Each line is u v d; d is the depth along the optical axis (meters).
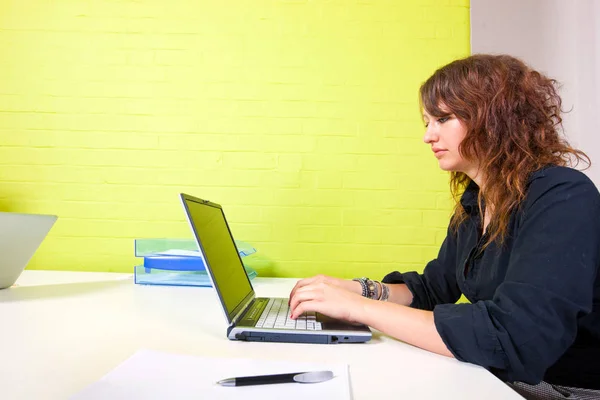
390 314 0.83
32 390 0.58
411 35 2.20
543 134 0.93
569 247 0.75
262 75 2.19
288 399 0.55
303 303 0.89
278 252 2.17
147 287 1.48
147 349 0.74
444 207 2.18
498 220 0.92
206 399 0.54
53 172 2.14
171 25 2.19
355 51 2.20
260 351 0.79
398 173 2.19
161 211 2.16
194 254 1.53
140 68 2.18
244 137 2.18
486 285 0.94
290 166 2.18
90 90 2.16
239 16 2.19
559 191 0.81
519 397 0.60
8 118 2.14
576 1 2.07
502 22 2.12
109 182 2.15
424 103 1.05
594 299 0.89
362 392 0.61
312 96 2.19
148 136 2.16
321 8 2.20
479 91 0.94
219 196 2.17
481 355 0.73
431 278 1.29
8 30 2.15
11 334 0.85
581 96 2.05
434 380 0.66
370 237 2.18
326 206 2.18
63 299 1.23
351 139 2.19
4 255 1.26
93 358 0.72
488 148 0.94
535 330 0.71
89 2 2.18
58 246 2.13
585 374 0.92
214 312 1.10
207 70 2.18
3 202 2.12
